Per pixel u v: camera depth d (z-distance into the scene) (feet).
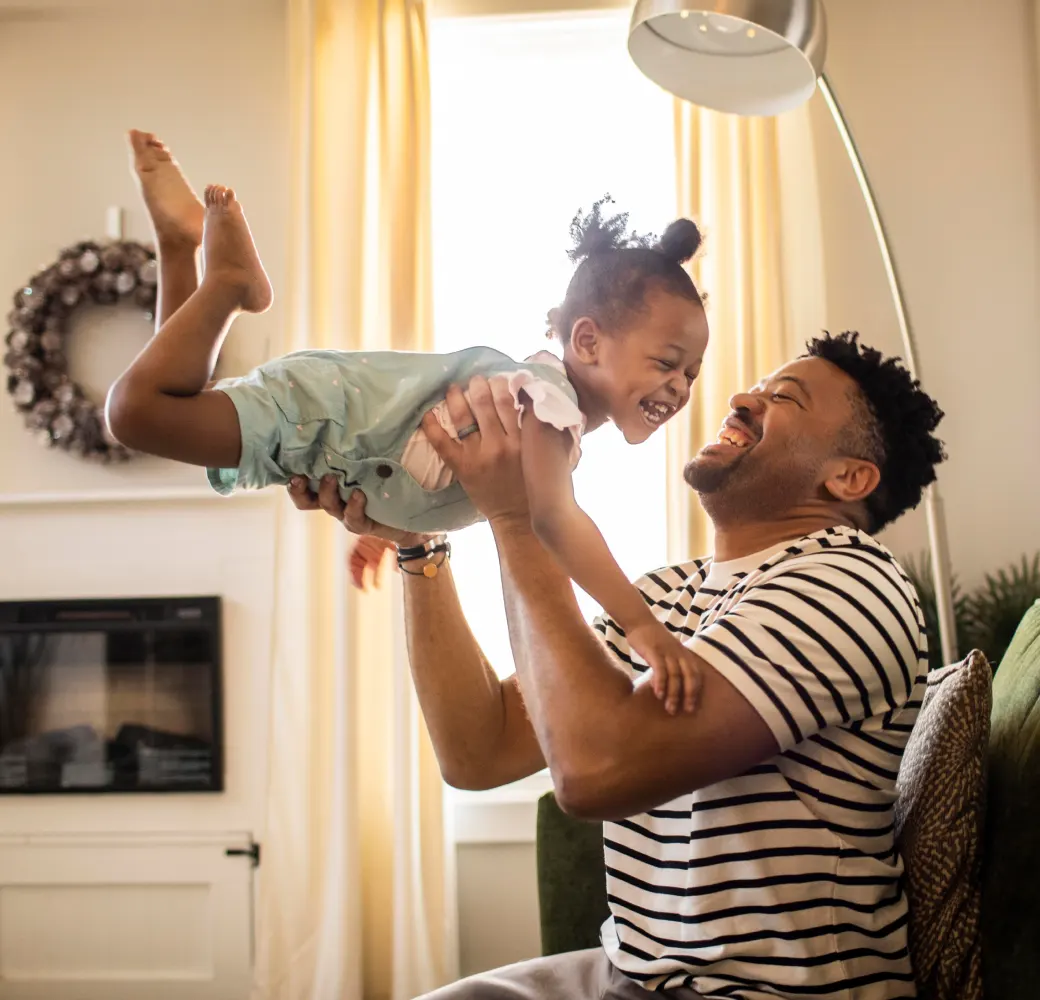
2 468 10.80
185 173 10.82
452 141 10.94
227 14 10.91
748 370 9.63
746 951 3.92
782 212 9.89
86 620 10.28
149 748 10.21
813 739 4.00
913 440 4.81
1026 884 4.06
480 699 5.02
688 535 9.54
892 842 4.30
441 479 4.26
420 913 9.50
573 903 5.80
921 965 4.24
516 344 10.75
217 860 10.11
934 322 10.15
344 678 9.54
